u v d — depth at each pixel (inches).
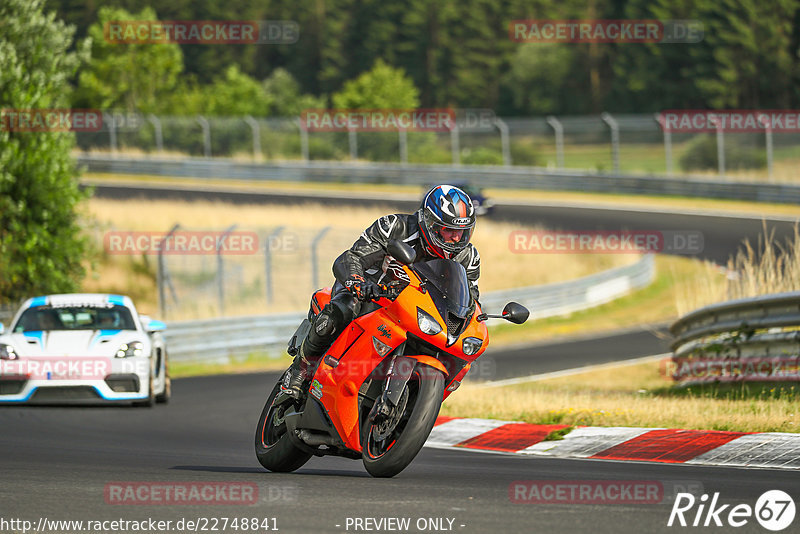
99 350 1855.3
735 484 940.0
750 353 1809.8
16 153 2940.5
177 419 1793.8
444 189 936.9
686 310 2315.5
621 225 5605.3
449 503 812.6
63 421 1689.2
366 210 5748.0
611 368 2721.5
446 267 929.5
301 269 4394.7
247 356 3203.7
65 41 3046.3
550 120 7214.6
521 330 3946.9
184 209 5354.3
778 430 1273.4
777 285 2108.8
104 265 4252.0
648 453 1210.0
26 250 2957.7
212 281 4207.7
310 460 1248.8
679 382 2096.5
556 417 1481.3
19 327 1951.3
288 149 7790.4
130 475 1000.9
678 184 6471.5
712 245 5103.3
